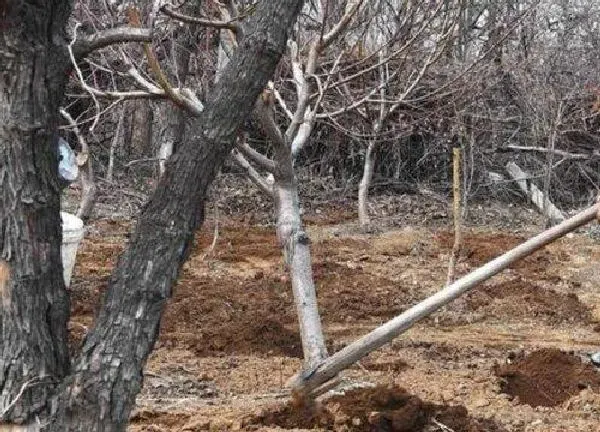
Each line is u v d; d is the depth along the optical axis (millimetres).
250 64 2840
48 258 2738
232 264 9047
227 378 5418
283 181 5473
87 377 2631
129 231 10156
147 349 2717
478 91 11922
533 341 6773
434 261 9586
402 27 7121
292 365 5758
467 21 13008
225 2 5195
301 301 4914
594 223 11773
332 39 5988
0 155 2666
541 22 14766
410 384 5336
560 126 12961
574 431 4613
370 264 9344
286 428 4355
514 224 12148
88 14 5559
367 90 9352
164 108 7418
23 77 2660
